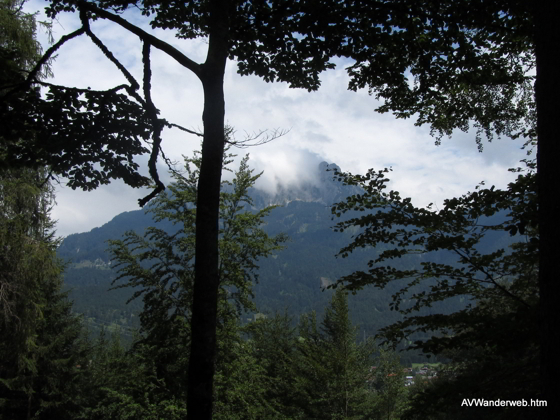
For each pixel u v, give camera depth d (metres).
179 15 5.96
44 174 10.39
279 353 20.16
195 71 4.37
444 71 5.98
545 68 2.64
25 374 17.48
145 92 4.73
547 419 2.45
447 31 5.49
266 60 5.90
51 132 5.43
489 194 4.71
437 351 4.89
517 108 6.16
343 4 5.19
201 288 3.85
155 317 11.38
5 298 9.29
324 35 5.35
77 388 19.75
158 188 4.76
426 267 5.27
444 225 5.04
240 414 11.28
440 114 6.64
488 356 4.88
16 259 9.48
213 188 4.06
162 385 11.44
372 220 5.27
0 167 5.69
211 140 4.16
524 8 4.96
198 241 3.94
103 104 5.22
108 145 5.69
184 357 11.16
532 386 4.39
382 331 5.68
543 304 2.54
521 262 5.09
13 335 9.88
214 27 4.52
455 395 4.54
